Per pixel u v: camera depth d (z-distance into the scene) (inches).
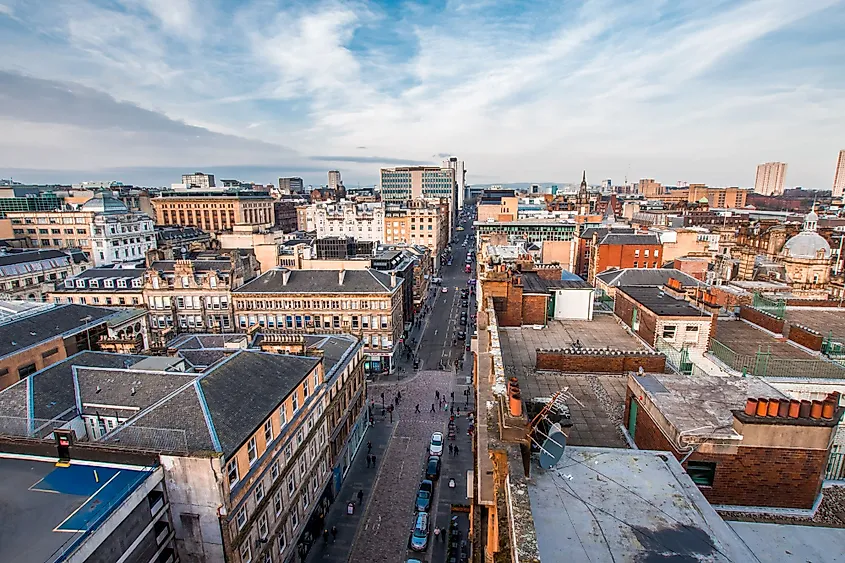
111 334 2593.5
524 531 386.3
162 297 3457.2
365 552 1830.7
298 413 1708.9
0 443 1208.8
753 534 558.3
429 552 1818.4
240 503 1294.3
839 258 3823.8
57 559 861.8
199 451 1194.6
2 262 4284.0
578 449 566.3
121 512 1024.9
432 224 7495.1
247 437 1331.2
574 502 467.8
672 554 401.7
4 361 1915.6
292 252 4857.3
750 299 1738.4
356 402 2554.1
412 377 3518.7
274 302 3474.4
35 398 1429.6
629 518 446.6
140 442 1232.8
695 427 600.1
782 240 3882.9
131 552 1065.5
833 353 1132.5
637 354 980.6
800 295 2866.6
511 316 1350.9
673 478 511.2
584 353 989.8
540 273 2127.2
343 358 2363.4
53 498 1048.2
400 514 2050.9
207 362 1846.7
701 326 1123.3
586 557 398.9
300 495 1720.0
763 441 583.8
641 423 715.4
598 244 4200.3
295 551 1694.1
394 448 2581.2
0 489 1080.8
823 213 7642.7
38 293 4456.2
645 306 1213.1
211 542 1227.2
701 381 740.0
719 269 3376.0
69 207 6668.3
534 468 523.2
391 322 3523.6
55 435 1190.3
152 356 1847.9
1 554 879.7
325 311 3503.9
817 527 570.3
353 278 3609.7
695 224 6269.7
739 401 677.3
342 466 2283.5
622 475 515.2
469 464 2404.0
